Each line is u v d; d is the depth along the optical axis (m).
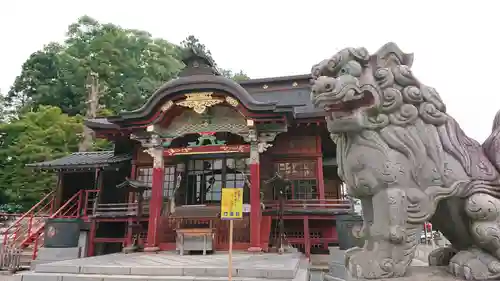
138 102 40.31
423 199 4.30
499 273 3.91
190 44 15.81
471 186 4.27
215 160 16.75
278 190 14.13
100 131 17.08
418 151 4.44
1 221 21.30
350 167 4.69
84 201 19.33
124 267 8.81
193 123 15.56
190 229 12.77
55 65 43.16
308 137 16.59
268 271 8.09
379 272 4.14
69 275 8.66
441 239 18.16
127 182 14.93
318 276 12.33
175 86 14.62
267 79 20.34
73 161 18.66
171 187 17.20
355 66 4.54
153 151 15.36
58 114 30.94
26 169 27.03
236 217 6.75
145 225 16.41
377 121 4.55
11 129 28.67
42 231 16.70
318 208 15.31
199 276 8.39
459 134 4.67
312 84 4.75
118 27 46.06
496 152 4.54
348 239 12.51
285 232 15.55
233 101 14.32
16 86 43.38
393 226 4.23
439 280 4.06
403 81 4.67
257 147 14.39
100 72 40.28
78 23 46.31
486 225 4.09
